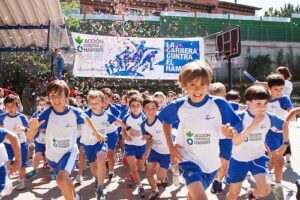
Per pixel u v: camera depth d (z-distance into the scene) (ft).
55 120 14.60
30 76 63.77
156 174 20.22
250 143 13.64
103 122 19.89
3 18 35.06
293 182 19.93
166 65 55.83
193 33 94.43
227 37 53.88
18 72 64.03
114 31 78.02
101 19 79.41
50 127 14.62
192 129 11.40
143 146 20.16
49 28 34.06
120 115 24.75
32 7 32.63
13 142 12.03
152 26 89.86
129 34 79.00
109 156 21.44
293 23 105.70
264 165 13.64
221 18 98.37
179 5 118.11
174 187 19.60
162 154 18.34
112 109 24.34
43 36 39.75
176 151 11.57
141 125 18.60
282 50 104.63
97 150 18.35
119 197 17.85
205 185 11.50
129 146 19.65
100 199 16.93
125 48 54.34
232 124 11.57
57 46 38.37
